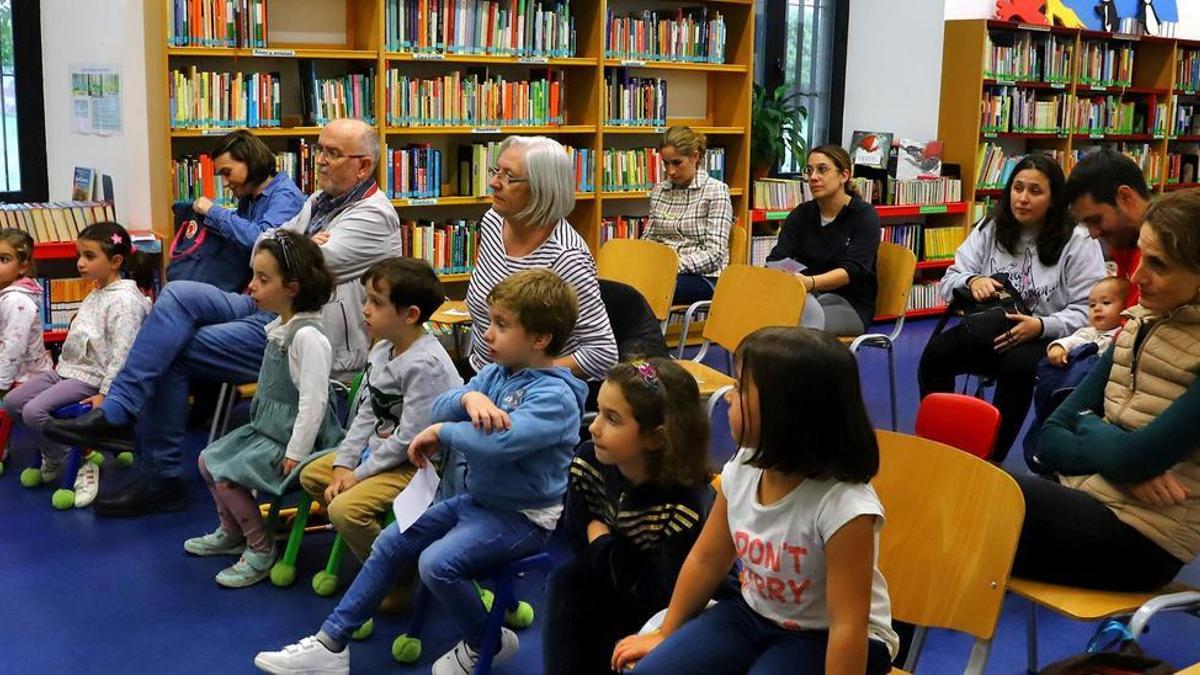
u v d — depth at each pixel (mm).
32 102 5703
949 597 2189
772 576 1931
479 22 6082
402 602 3268
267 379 3480
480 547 2705
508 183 3396
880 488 2328
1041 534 2326
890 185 7660
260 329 4059
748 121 7156
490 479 2729
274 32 5715
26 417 4090
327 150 4109
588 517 2412
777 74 8039
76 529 3857
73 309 5461
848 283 5074
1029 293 4191
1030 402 4047
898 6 8094
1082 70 8414
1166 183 9211
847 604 1835
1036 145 8609
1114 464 2311
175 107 5266
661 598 2287
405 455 3102
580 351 3424
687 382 2330
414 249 6184
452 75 6086
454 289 6562
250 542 3467
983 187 8047
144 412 3973
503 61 6184
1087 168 3273
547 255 3434
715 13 7070
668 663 1966
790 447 1834
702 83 7316
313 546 3738
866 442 1852
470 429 2656
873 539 1843
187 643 3088
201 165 5379
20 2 5574
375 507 3066
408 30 5875
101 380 4203
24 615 3229
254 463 3400
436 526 2830
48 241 5383
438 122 6066
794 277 4148
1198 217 2244
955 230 8117
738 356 1894
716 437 4801
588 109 6625
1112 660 1947
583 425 3436
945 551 2209
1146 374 2385
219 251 4629
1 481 4285
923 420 2891
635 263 5027
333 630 2820
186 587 3434
